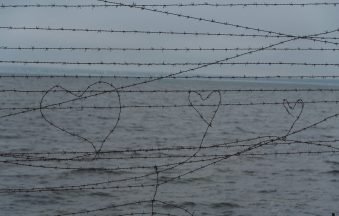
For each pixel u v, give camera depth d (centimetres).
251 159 6356
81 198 4341
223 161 6094
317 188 4962
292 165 6178
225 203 4272
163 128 11319
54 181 4972
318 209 4147
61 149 7406
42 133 9556
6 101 16188
